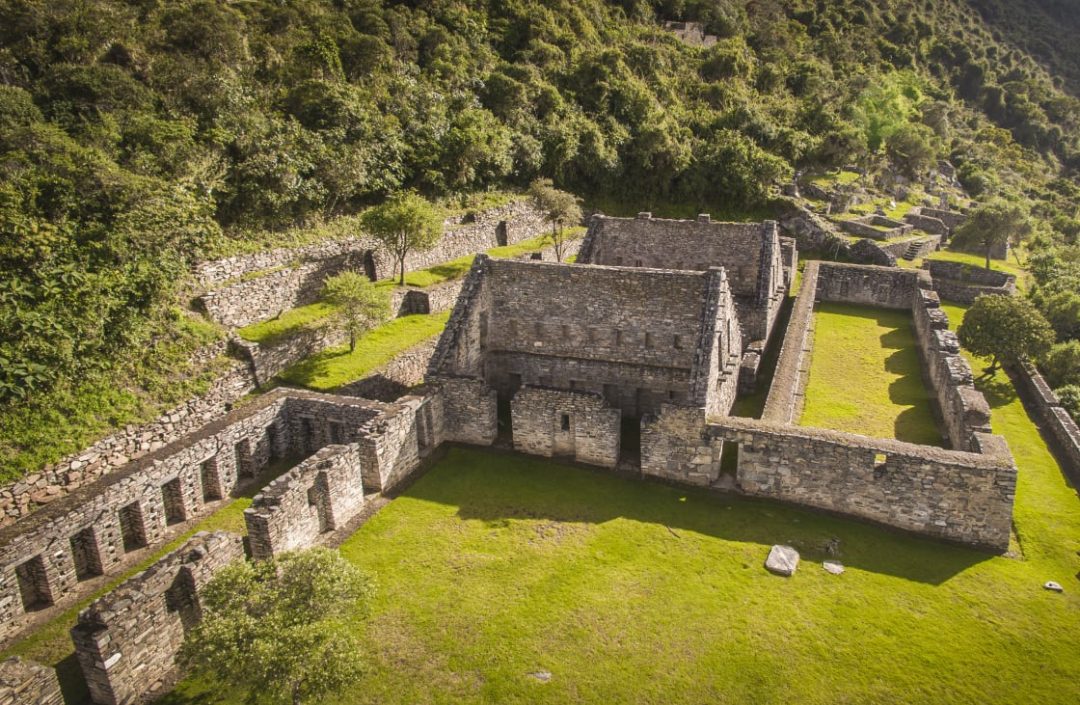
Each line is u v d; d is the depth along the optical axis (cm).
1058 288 5747
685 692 2048
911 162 10775
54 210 3775
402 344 4419
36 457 2870
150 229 3844
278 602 1809
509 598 2430
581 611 2369
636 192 8438
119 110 4916
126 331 3419
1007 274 6519
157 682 2098
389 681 2081
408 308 4978
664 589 2478
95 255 3578
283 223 5144
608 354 3684
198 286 4228
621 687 2062
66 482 2930
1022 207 7350
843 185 9294
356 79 6925
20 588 2430
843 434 2912
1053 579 2572
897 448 2773
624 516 2920
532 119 8056
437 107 6900
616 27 11950
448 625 2302
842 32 16388
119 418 3209
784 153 9456
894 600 2433
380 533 2800
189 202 4231
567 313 3700
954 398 3619
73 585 2500
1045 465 3478
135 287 3556
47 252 3400
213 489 3080
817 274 6041
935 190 10631
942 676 2109
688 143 8850
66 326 3192
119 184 3962
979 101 18388
